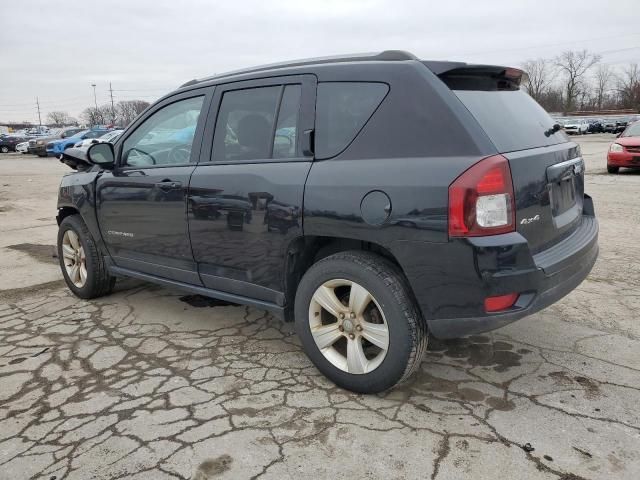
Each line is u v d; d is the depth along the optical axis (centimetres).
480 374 309
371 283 267
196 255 349
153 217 372
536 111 319
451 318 253
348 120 282
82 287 456
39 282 524
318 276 289
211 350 352
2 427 267
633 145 1303
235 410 277
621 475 221
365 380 280
